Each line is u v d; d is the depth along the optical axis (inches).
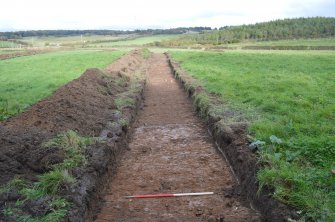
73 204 194.1
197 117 446.3
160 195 240.1
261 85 526.9
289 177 205.2
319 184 199.5
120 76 661.3
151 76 877.8
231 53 1346.0
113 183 264.2
